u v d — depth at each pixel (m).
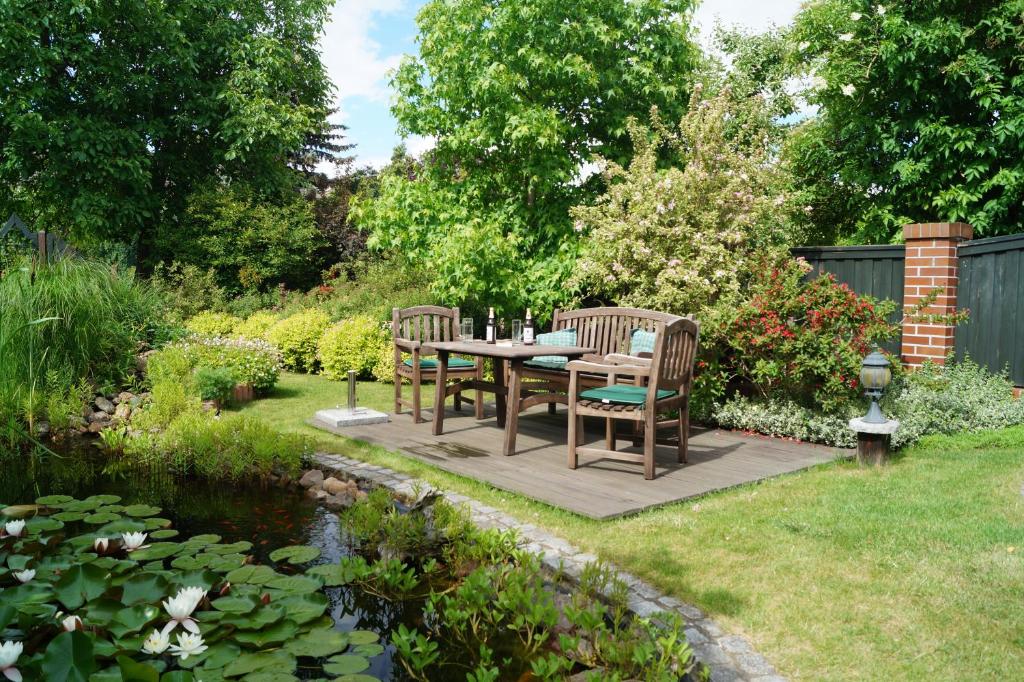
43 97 12.91
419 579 2.94
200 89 15.01
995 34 7.66
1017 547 2.92
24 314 6.06
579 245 8.56
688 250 6.88
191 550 3.05
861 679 1.99
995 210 7.62
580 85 9.23
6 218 14.27
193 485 4.39
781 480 4.14
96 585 2.39
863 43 8.34
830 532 3.14
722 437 5.46
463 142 9.42
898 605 2.43
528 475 4.19
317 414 6.06
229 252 15.47
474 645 2.39
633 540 3.11
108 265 7.91
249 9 15.83
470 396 7.71
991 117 8.07
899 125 8.35
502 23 9.05
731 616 2.38
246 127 14.92
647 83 9.32
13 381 5.89
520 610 2.52
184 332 8.20
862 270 6.75
